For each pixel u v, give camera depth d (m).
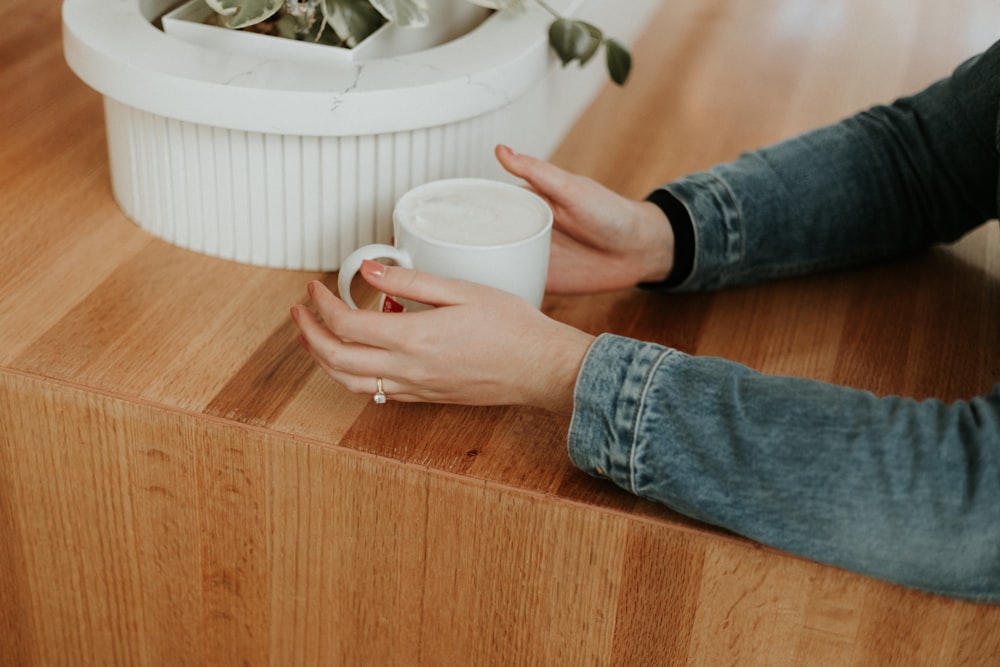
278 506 0.86
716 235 1.00
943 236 1.06
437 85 0.93
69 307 0.94
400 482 0.82
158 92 0.91
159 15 1.08
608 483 0.81
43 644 1.02
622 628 0.84
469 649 0.89
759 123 1.33
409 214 0.86
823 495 0.72
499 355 0.80
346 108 0.90
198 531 0.90
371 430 0.84
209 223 1.00
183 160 0.97
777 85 1.43
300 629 0.93
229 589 0.93
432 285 0.80
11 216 1.05
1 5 1.51
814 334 0.98
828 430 0.73
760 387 0.75
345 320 0.79
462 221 0.86
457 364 0.80
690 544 0.78
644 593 0.81
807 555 0.73
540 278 0.87
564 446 0.85
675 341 0.96
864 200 1.03
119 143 1.02
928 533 0.70
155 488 0.89
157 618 0.97
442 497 0.82
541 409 0.88
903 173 1.04
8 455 0.91
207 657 0.98
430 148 0.97
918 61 1.52
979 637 0.76
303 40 1.01
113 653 1.00
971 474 0.70
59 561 0.96
